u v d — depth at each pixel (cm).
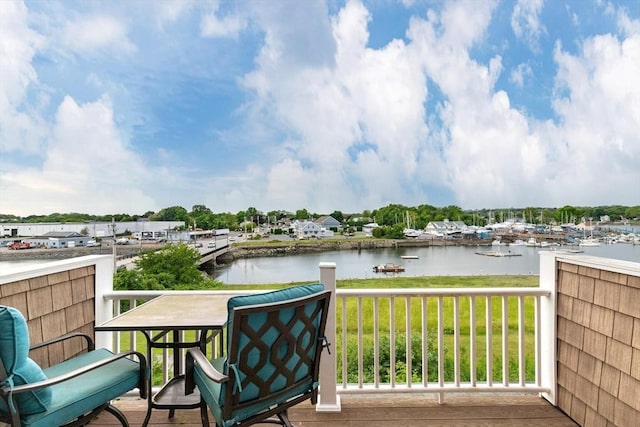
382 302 739
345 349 278
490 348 280
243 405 164
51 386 167
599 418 224
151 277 779
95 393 181
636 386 196
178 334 240
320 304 186
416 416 258
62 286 244
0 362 146
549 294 272
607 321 218
